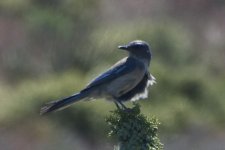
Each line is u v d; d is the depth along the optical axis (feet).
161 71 102.78
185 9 138.62
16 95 98.89
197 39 128.88
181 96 101.19
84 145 92.17
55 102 42.65
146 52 45.14
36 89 98.84
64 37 114.93
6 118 95.20
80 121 92.48
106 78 43.62
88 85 43.45
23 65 115.75
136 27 115.24
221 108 100.17
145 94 44.55
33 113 95.45
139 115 39.14
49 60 114.83
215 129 94.58
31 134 93.40
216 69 115.55
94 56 112.06
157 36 112.88
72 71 110.32
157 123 39.14
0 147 91.35
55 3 119.55
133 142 38.88
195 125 92.84
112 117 39.19
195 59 116.98
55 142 92.32
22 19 122.01
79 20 117.91
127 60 44.65
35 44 116.47
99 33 115.14
